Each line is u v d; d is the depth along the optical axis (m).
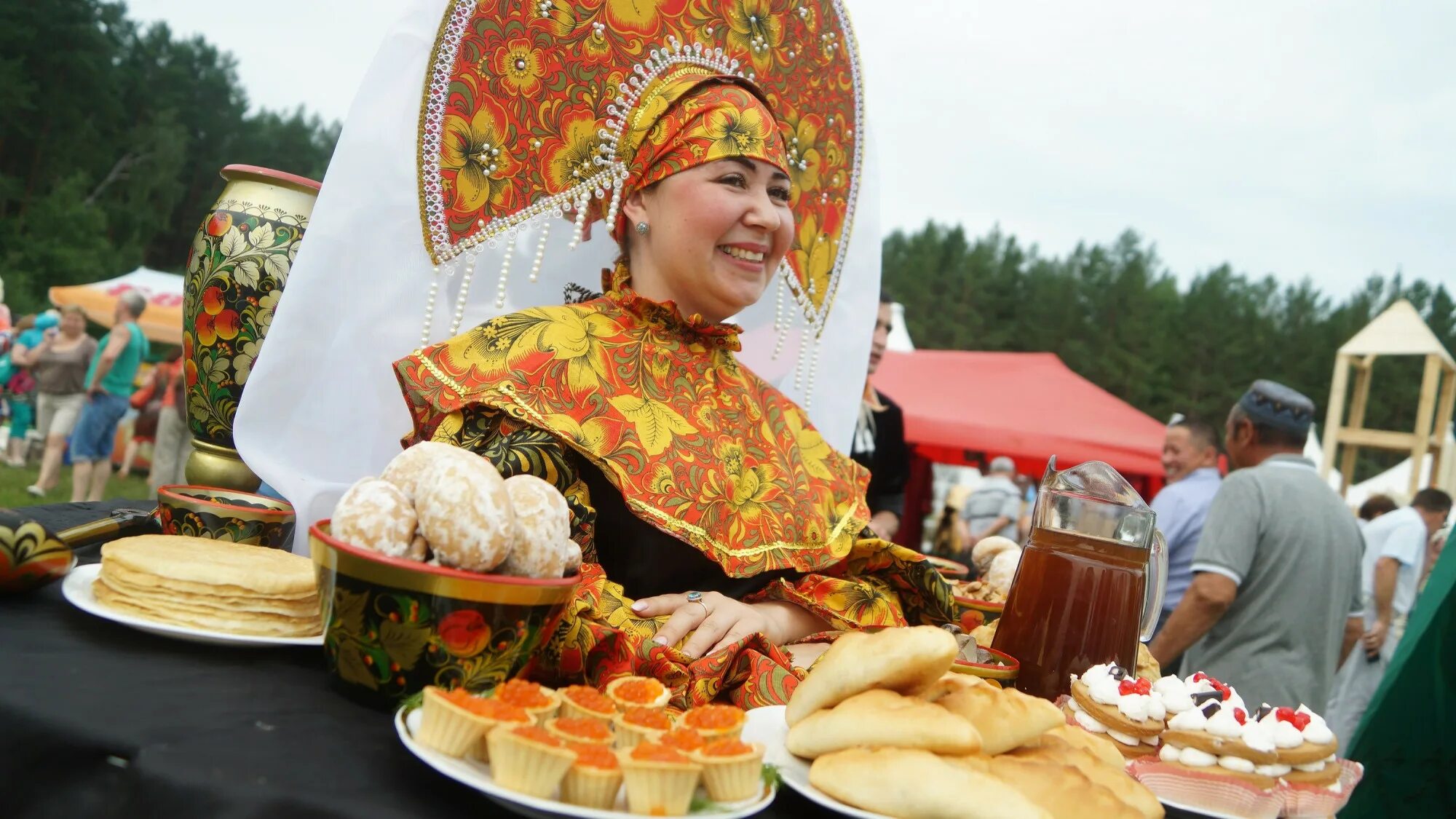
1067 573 1.32
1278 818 1.01
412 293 1.49
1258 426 3.52
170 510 1.29
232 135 49.09
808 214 1.93
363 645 0.90
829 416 2.07
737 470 1.39
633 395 1.34
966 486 9.23
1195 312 54.78
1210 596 3.24
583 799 0.74
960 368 10.88
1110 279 59.59
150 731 0.78
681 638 1.19
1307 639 3.26
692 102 1.43
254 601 1.02
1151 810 0.90
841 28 1.88
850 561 1.59
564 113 1.51
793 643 1.37
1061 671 1.30
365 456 1.49
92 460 8.84
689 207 1.40
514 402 1.23
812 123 1.88
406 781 0.78
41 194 38.72
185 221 47.44
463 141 1.48
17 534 1.07
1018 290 57.19
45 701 0.80
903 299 56.88
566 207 1.54
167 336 14.13
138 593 1.01
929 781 0.80
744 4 1.67
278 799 0.71
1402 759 2.77
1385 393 49.84
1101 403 10.31
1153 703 1.14
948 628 1.47
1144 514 1.34
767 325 1.96
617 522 1.31
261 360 1.39
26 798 0.77
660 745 0.78
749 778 0.80
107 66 40.19
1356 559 3.37
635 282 1.50
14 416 11.61
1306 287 59.41
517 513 0.93
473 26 1.46
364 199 1.42
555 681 1.10
